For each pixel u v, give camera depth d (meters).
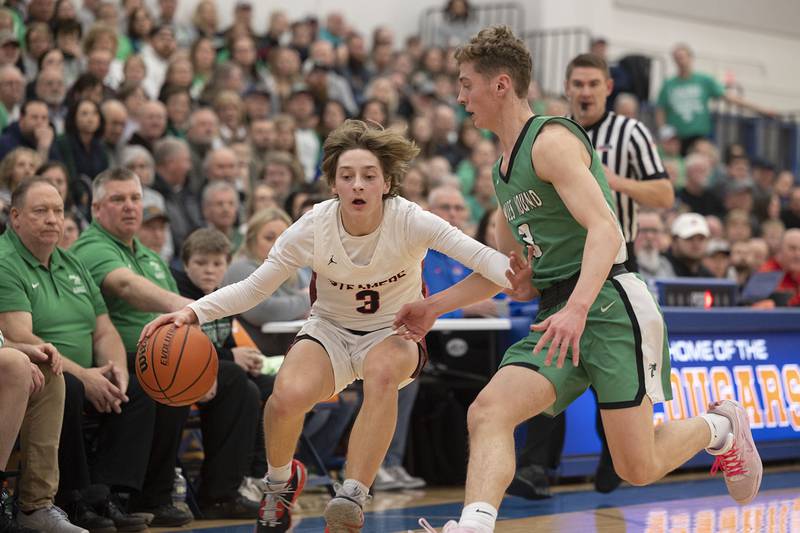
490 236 14.54
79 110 16.75
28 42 19.80
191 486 11.17
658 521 10.38
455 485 13.36
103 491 9.97
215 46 24.03
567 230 7.33
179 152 17.17
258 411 11.09
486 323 12.61
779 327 14.39
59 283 10.16
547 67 31.41
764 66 36.78
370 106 21.62
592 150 7.42
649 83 29.81
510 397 7.09
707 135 29.70
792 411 14.33
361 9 30.17
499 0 32.25
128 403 10.02
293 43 26.08
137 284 10.66
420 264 8.33
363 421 7.85
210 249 11.88
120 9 23.45
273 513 8.41
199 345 8.23
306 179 20.48
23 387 8.66
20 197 9.95
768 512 10.83
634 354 7.34
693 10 35.09
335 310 8.26
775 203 26.38
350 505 7.64
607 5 32.97
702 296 14.02
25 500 8.95
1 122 17.23
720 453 8.52
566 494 12.46
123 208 11.09
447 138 24.20
